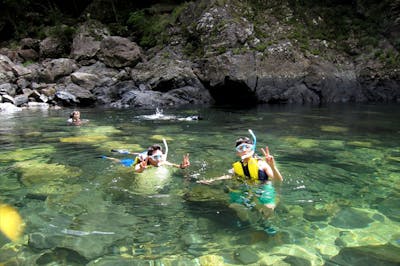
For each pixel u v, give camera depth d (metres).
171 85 15.39
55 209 3.75
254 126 9.03
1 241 3.08
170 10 19.86
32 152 6.23
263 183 4.40
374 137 7.55
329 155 5.98
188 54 16.70
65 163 5.48
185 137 7.60
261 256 2.82
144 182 4.53
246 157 4.48
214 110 12.53
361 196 4.10
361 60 16.31
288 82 14.90
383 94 15.55
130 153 6.09
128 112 12.18
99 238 3.12
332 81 15.20
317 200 3.96
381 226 3.33
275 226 3.33
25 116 11.23
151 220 3.47
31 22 21.41
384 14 17.42
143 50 18.03
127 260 2.78
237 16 16.44
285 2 17.83
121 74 16.05
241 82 14.38
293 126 9.00
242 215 3.57
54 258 2.81
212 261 2.75
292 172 4.95
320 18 17.75
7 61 16.66
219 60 14.94
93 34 18.31
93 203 3.90
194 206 3.79
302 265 2.69
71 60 17.30
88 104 14.66
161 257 2.82
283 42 15.83
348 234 3.18
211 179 4.54
